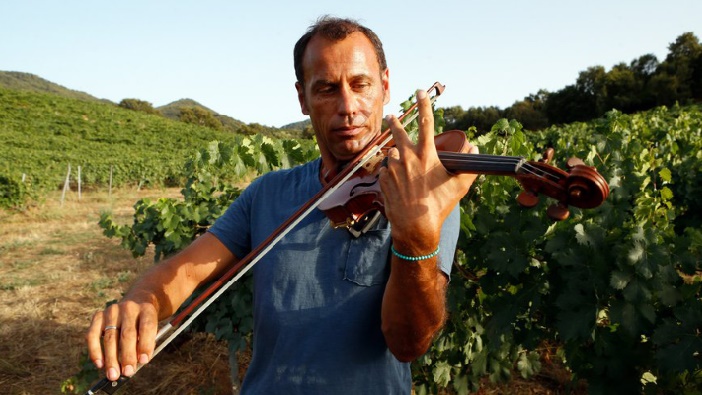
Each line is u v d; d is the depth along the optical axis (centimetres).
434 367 363
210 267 163
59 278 755
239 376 452
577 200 108
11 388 442
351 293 139
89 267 819
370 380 139
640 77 5675
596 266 289
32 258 891
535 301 323
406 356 131
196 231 436
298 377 139
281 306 143
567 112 5784
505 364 377
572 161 110
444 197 110
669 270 279
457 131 144
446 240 133
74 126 4962
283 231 148
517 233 316
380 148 154
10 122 4691
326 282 141
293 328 140
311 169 166
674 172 672
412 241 110
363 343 138
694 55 5494
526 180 114
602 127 498
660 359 270
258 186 171
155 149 4516
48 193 1775
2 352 502
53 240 1045
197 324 412
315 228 147
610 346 305
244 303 376
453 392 416
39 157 2511
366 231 142
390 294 121
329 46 144
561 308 296
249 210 170
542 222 336
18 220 1340
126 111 6244
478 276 386
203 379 452
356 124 147
